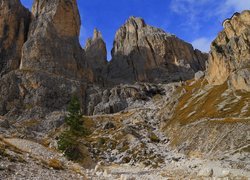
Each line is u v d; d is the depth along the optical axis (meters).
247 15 146.75
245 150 73.50
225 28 154.38
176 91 178.25
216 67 145.12
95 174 40.25
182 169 60.44
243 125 84.00
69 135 68.50
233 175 42.75
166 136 121.81
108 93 198.75
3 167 24.12
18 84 185.25
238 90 116.69
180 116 127.44
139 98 198.75
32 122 163.50
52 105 180.25
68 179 28.33
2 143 35.00
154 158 94.75
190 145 95.00
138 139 118.19
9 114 171.12
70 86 191.75
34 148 49.44
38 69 197.38
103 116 172.62
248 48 132.25
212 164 65.31
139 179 40.09
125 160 99.75
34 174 25.66
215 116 101.56
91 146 116.75
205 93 138.62
